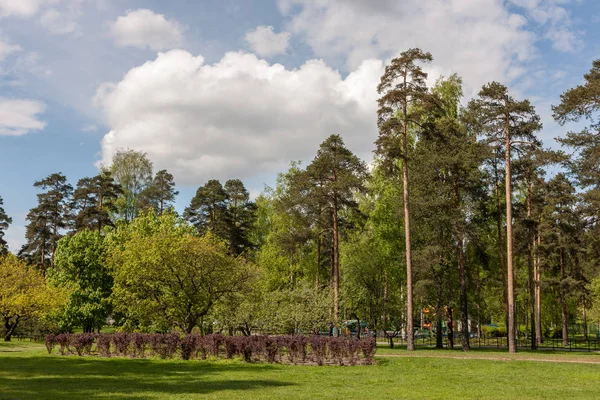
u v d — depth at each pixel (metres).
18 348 35.06
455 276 41.66
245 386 16.20
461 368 22.55
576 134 29.73
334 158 40.59
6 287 39.22
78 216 52.38
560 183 43.16
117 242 41.94
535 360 27.00
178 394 14.41
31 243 57.62
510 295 33.03
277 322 33.56
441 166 36.47
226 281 31.55
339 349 23.84
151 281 31.08
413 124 41.91
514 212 40.56
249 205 59.53
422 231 39.38
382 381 17.81
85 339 27.83
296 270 48.62
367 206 46.44
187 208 58.16
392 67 35.09
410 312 33.88
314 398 13.78
